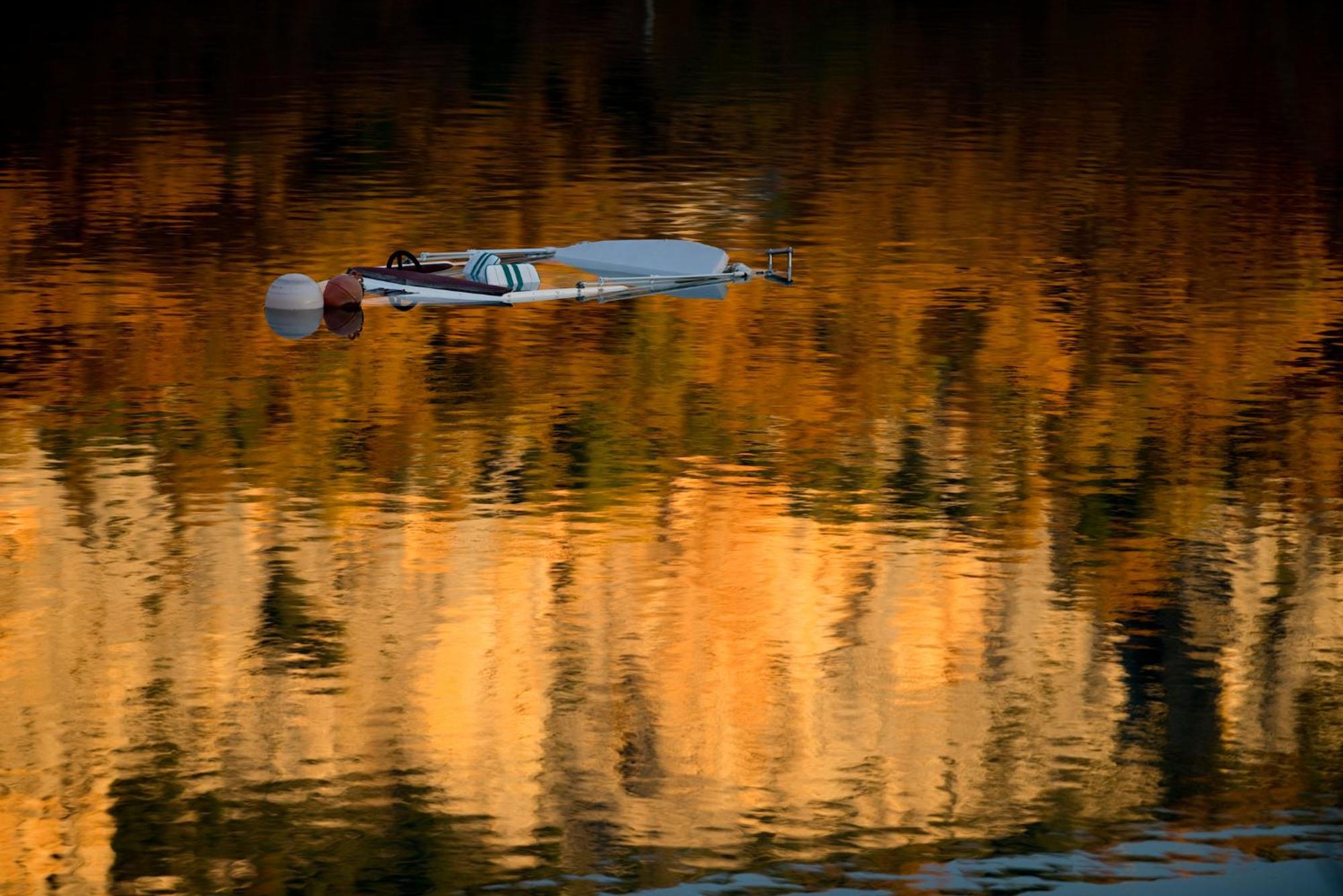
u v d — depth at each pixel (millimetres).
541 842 18531
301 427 32312
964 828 18719
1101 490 29266
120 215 51344
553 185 56938
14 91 75562
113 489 28844
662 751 20375
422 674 22312
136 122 67812
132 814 19016
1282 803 19203
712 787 19562
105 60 86562
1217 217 52375
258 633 23406
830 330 39688
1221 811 19047
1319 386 35531
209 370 35969
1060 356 37656
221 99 74375
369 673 22312
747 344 38438
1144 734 20750
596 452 31016
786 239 49469
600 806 19219
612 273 45188
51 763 20000
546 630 23594
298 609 24141
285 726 20906
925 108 73812
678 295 43000
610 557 26141
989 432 32406
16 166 58531
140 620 23734
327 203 53656
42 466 29922
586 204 54000
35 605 24172
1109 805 19219
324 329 39500
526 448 31234
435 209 52906
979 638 23375
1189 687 21938
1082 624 23875
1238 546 26719
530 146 64438
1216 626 23766
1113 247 48469
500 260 45750
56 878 17844
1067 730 20906
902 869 18000
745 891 17625
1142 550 26578
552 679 22172
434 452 30922
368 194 55094
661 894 17594
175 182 56438
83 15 105250
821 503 28547
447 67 85938
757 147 64500
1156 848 18328
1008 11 113688
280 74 82938
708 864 18109
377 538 26828
